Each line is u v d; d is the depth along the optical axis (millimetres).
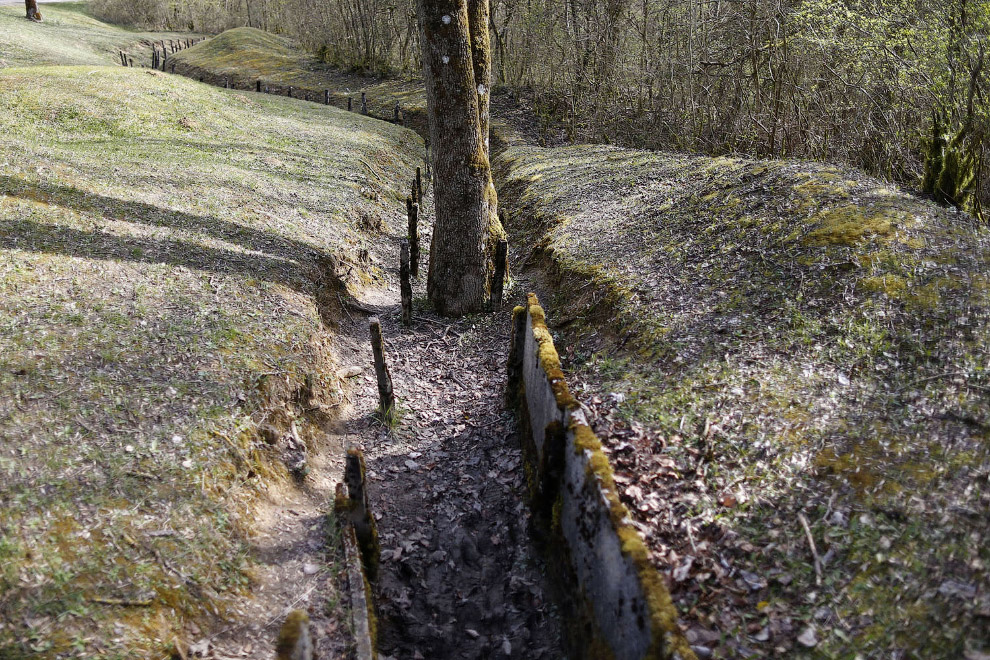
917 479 4656
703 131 16781
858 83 11766
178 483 5398
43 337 6391
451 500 6676
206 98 19109
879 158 11375
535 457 6434
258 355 7250
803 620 4039
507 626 5270
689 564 4586
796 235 8023
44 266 7512
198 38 58688
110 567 4605
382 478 6941
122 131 14242
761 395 5977
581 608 4715
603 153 17750
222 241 9562
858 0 11266
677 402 6262
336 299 9992
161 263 8383
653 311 7789
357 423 7770
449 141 9648
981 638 3564
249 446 6180
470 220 9984
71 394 5848
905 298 6438
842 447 5148
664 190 11867
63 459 5219
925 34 9688
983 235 7215
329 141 18875
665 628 3408
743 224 8898
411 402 8320
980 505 4309
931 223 7496
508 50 32500
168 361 6645
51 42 36156
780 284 7387
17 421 5398
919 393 5410
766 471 5172
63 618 4184
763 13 14508
